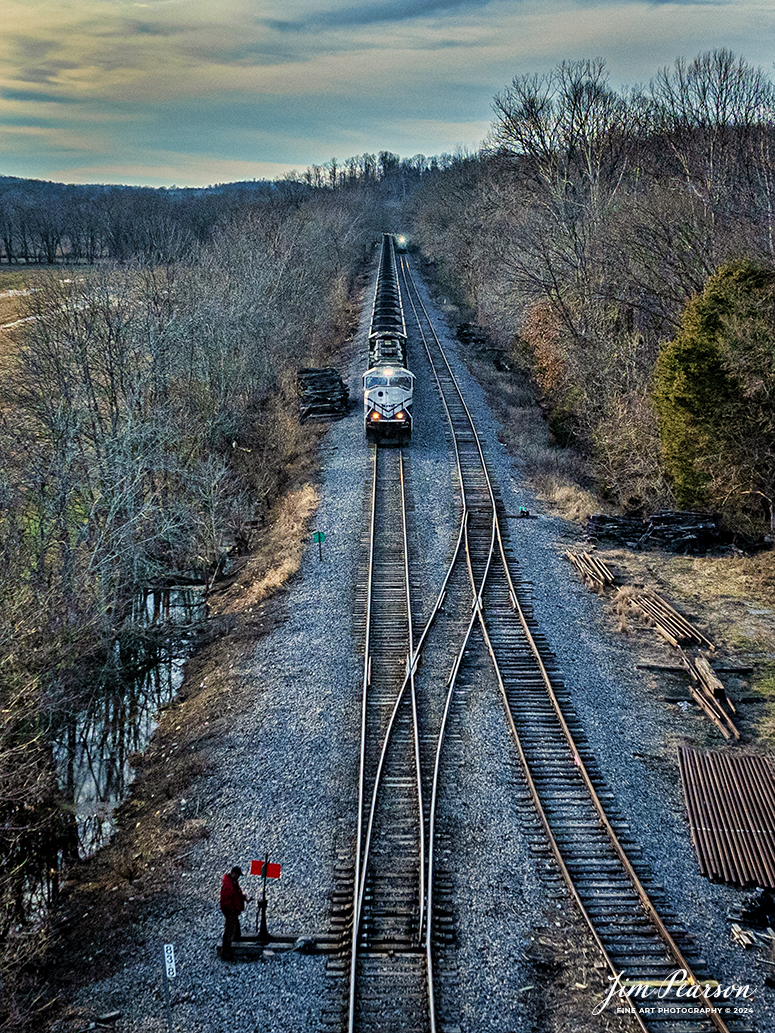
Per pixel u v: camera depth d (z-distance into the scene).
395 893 13.20
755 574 24.70
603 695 18.86
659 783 16.08
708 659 20.20
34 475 23.25
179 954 12.48
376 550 25.67
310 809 15.30
